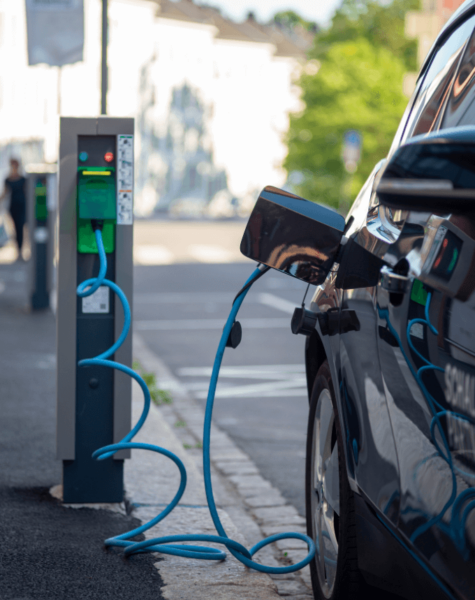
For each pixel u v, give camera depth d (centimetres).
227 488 527
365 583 294
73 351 434
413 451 230
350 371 280
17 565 363
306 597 366
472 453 197
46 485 483
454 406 206
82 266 433
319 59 4059
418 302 229
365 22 4406
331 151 3969
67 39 808
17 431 612
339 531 297
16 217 2019
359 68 3850
